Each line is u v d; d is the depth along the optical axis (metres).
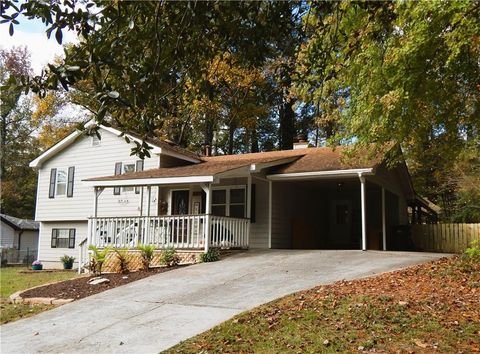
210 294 9.75
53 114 33.12
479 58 9.41
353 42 7.44
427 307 7.41
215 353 6.25
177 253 14.84
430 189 25.83
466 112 10.77
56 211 22.30
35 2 3.33
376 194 20.31
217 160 21.16
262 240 17.47
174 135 30.06
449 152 11.56
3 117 40.38
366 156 12.92
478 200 20.83
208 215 14.85
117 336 7.43
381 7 6.03
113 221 16.39
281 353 6.01
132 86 3.96
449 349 5.81
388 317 7.02
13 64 36.19
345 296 8.26
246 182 17.81
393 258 12.88
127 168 20.75
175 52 4.27
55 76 3.46
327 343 6.18
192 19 4.12
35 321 8.81
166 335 7.26
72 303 10.05
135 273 13.34
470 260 10.72
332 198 21.41
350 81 9.92
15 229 35.66
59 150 22.61
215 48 4.76
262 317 7.57
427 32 8.05
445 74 9.38
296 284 9.94
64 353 6.79
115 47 3.73
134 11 3.82
